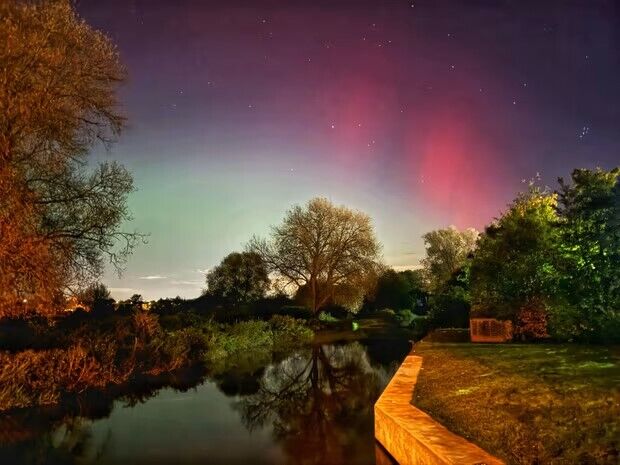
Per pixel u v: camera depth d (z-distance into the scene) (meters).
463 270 28.20
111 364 15.74
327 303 47.34
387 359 23.08
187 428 10.95
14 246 11.39
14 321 18.19
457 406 8.04
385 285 57.50
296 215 44.78
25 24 12.36
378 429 8.97
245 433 10.48
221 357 23.78
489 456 5.89
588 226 14.15
